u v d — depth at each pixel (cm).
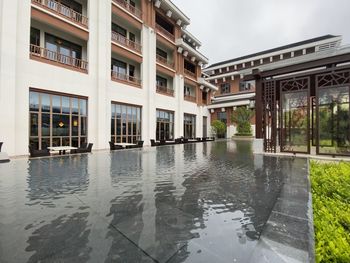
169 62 2470
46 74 1262
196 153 1295
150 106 2025
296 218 306
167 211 373
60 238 279
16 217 348
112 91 1664
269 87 1165
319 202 361
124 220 335
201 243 265
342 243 207
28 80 1180
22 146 1148
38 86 1223
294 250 223
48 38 1385
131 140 1856
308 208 347
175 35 2462
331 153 956
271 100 1158
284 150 1137
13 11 1116
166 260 230
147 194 473
